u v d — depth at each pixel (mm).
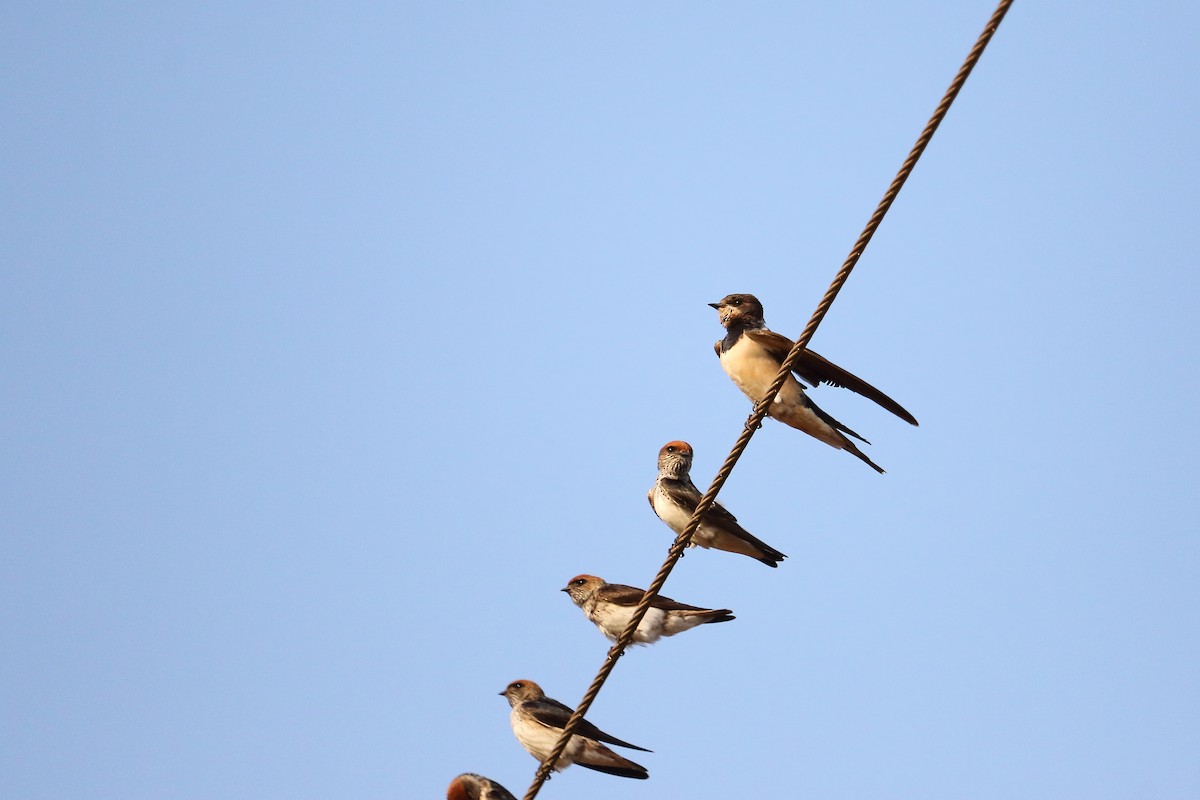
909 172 10586
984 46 9867
